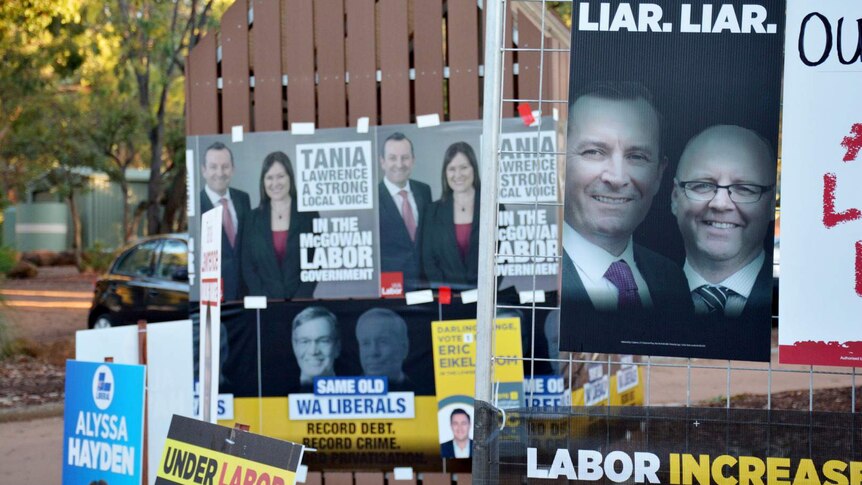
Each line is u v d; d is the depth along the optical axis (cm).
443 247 1235
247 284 1274
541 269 1218
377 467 1250
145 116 5016
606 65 699
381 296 1248
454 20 1227
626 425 693
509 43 1214
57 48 4103
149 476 1008
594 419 694
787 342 689
